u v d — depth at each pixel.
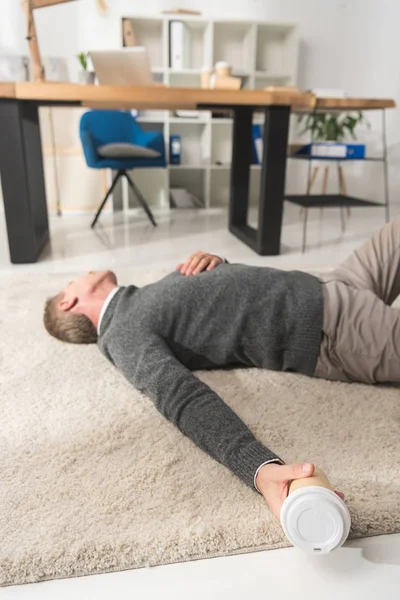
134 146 3.06
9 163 2.09
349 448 0.87
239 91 2.16
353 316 1.04
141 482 0.78
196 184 4.41
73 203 3.76
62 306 1.23
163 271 2.06
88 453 0.85
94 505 0.73
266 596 0.61
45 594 0.62
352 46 4.26
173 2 3.91
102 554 0.65
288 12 4.11
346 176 4.51
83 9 3.71
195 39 4.07
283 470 0.67
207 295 1.08
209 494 0.76
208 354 1.11
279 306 1.06
